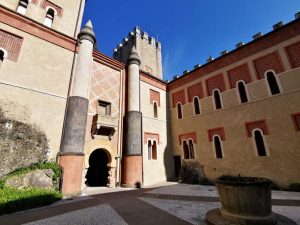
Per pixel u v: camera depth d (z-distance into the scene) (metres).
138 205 8.05
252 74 15.00
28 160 10.41
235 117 15.37
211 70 18.05
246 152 14.18
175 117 20.47
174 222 5.64
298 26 13.14
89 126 14.30
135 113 16.48
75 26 16.20
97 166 18.34
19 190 8.62
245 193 5.29
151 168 17.19
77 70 13.62
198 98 18.62
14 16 12.10
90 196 10.79
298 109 12.22
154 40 31.17
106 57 16.97
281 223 5.17
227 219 5.40
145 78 19.92
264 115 13.72
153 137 18.42
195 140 17.91
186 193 11.18
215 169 15.79
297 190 11.20
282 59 13.53
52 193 9.26
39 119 11.48
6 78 10.86
